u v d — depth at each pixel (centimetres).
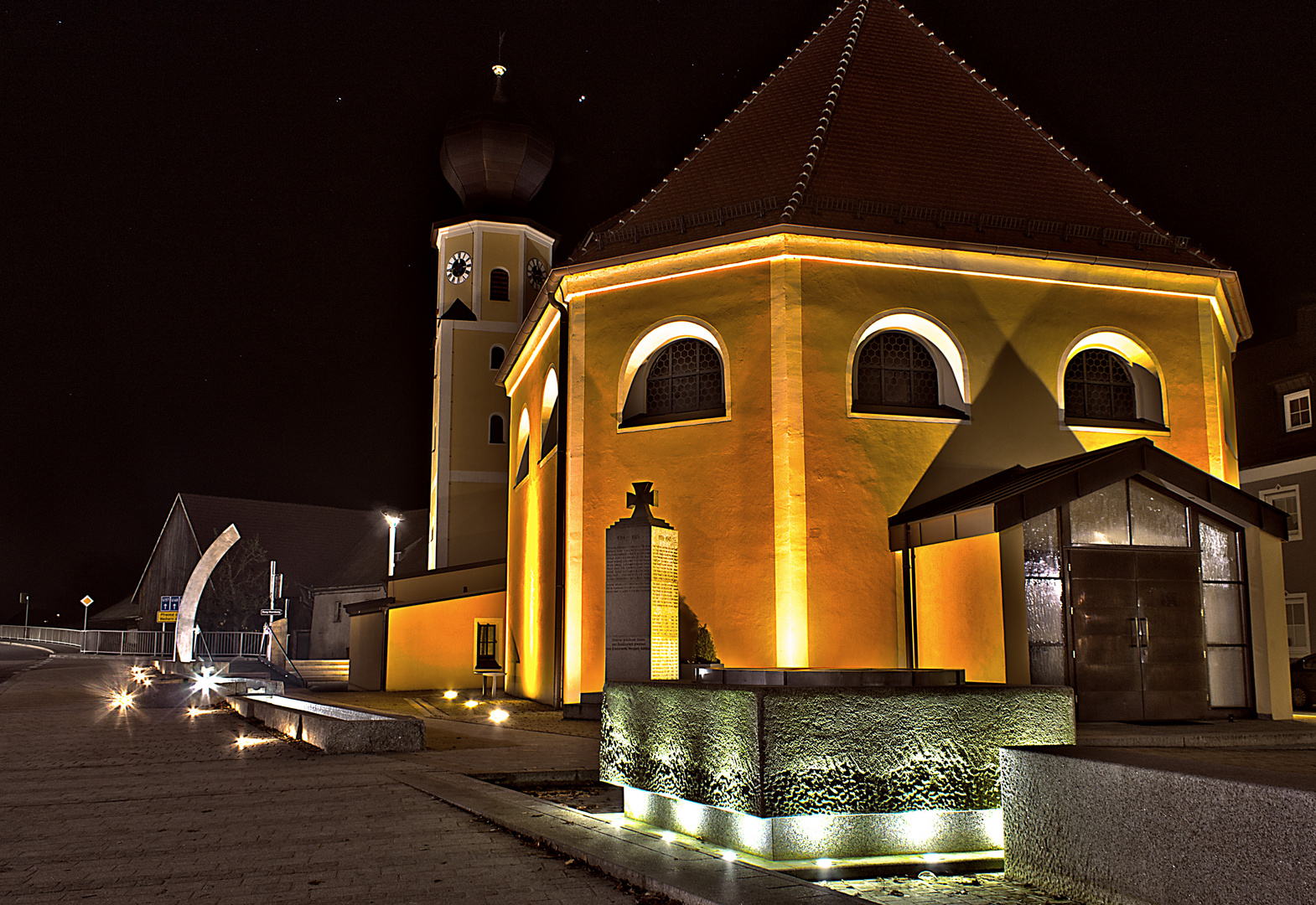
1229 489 1405
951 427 1625
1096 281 1728
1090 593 1363
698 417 1639
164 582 6019
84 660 4503
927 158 1828
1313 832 400
